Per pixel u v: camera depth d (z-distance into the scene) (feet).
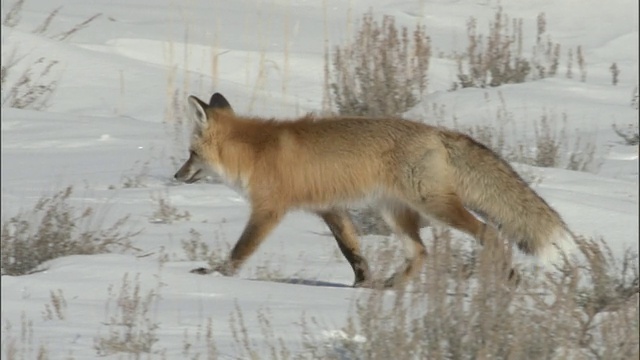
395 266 48.24
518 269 43.21
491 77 98.48
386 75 84.69
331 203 47.44
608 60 119.96
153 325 35.17
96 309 37.99
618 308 34.96
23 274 46.26
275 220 47.73
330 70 105.29
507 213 46.42
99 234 51.21
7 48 98.78
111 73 98.78
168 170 68.13
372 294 34.19
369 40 89.10
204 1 138.82
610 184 63.72
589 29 134.41
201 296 40.42
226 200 61.16
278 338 34.50
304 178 47.42
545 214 46.11
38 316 37.19
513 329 31.22
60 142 75.87
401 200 46.98
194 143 49.57
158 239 52.01
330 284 45.09
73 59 99.86
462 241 49.29
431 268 35.32
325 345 33.37
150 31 118.52
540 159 70.23
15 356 32.30
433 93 91.35
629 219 54.24
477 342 31.14
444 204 46.29
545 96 88.79
